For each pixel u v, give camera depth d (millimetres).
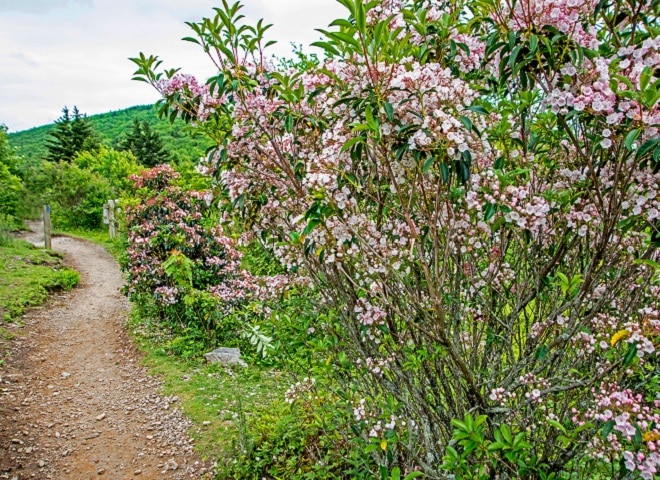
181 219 6848
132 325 6629
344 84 1939
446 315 2350
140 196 7438
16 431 3967
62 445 3885
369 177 2080
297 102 2160
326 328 2576
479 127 1874
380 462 2389
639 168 1605
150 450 3820
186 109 2459
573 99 1464
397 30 1625
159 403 4570
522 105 1786
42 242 13242
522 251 2234
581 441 1788
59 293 8180
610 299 2010
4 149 19000
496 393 1930
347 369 2543
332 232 1908
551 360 2006
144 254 6750
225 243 6883
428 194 2002
